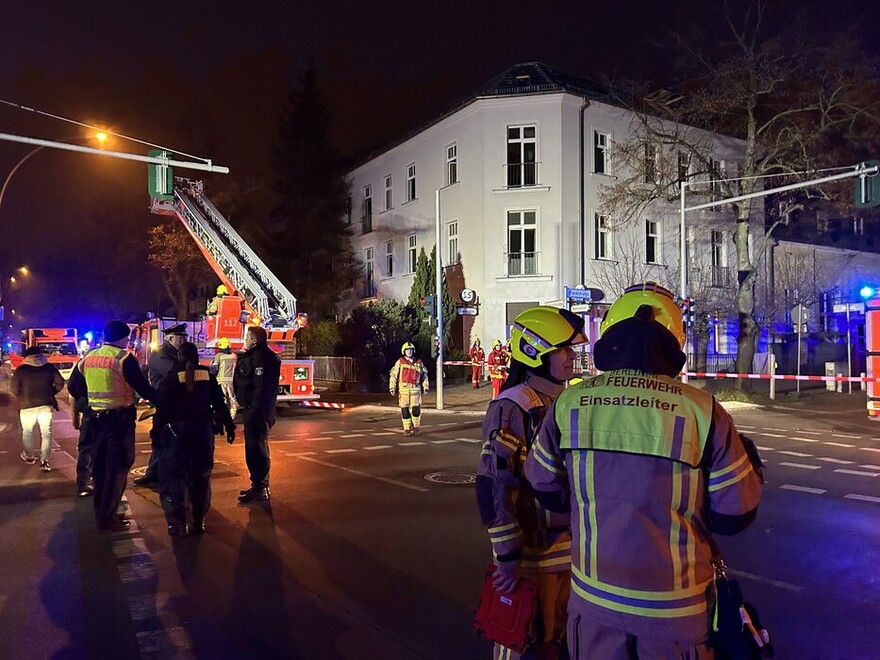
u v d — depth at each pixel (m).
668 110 26.25
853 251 37.03
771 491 8.69
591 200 28.12
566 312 3.19
